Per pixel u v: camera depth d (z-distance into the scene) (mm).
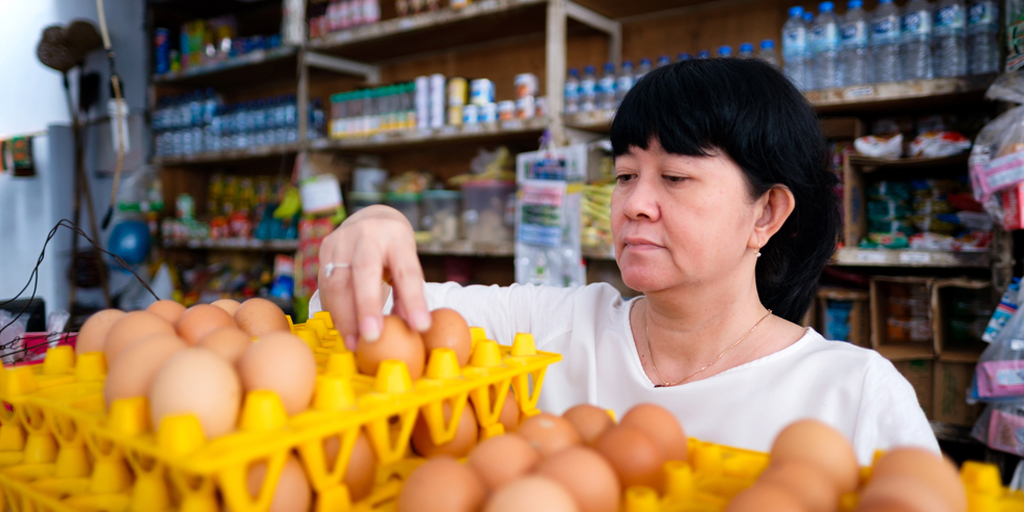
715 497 446
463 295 1187
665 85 765
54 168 3910
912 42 1797
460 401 529
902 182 1962
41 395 547
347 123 2865
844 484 440
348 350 650
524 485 379
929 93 1643
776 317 914
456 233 2633
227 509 423
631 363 929
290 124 3139
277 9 3609
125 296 3596
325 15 2986
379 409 453
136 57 3988
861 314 1883
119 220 3740
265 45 3287
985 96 1564
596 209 2113
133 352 511
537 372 657
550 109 2211
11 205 4188
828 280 2037
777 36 2221
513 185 2504
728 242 785
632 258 813
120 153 2957
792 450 461
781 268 947
